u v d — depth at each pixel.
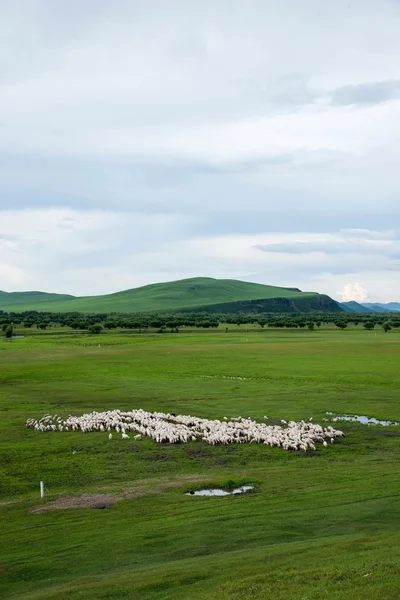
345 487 33.38
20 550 25.66
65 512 31.17
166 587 20.09
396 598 16.70
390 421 56.44
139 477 39.09
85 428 54.47
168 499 32.72
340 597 17.27
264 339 170.50
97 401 70.69
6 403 69.81
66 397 73.88
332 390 74.19
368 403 65.12
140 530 27.23
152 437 51.25
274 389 76.50
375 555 21.03
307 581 19.03
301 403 66.25
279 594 18.19
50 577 22.53
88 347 146.38
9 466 42.62
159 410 64.44
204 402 68.62
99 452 46.59
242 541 24.94
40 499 34.22
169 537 26.03
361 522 26.47
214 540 25.28
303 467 40.22
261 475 37.94
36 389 80.62
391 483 33.78
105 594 19.88
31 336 195.25
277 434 49.81
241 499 31.84
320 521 26.98
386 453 44.41
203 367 101.00
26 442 50.28
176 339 174.12
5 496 35.75
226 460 43.41
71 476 39.78
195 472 39.94
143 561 23.48
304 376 86.94
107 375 94.00
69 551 25.11
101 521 29.12
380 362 101.75
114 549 25.00
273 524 26.92
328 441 49.06
